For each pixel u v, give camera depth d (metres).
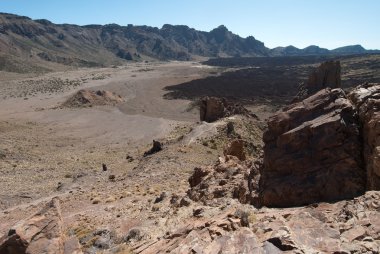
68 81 169.88
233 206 17.75
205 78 182.50
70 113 103.56
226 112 73.12
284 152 16.95
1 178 48.66
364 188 14.90
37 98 128.25
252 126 66.56
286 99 119.38
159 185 34.50
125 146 73.12
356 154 15.47
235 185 21.44
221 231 12.38
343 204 13.95
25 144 72.06
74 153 67.38
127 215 24.25
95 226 22.59
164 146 58.12
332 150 15.81
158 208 23.84
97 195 34.28
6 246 12.84
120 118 98.19
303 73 194.50
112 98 121.94
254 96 126.44
